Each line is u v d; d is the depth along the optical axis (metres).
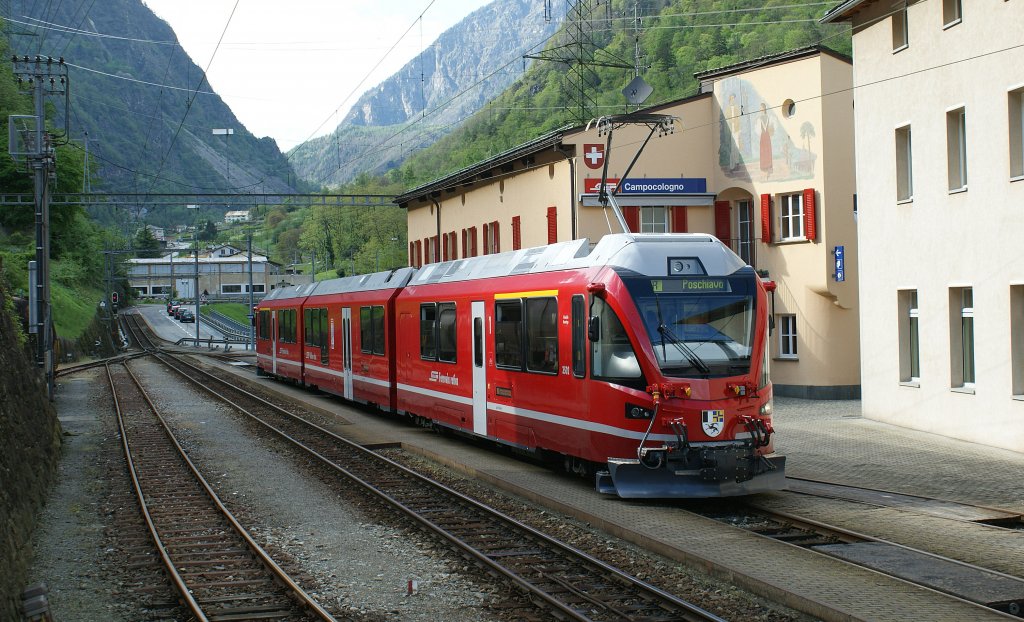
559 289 14.92
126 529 12.93
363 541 11.81
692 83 66.88
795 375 28.31
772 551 10.14
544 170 30.62
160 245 130.38
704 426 12.88
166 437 22.47
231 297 118.81
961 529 11.45
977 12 18.70
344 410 27.16
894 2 21.52
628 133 28.91
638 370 13.16
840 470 16.03
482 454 18.16
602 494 13.80
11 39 85.12
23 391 15.64
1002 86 18.02
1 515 9.77
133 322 110.31
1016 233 17.66
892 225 21.83
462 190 39.22
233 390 36.12
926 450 18.14
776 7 65.31
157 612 9.20
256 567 10.71
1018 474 15.38
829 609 8.00
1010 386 17.97
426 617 8.73
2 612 7.70
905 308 21.73
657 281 13.54
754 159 28.80
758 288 13.88
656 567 10.02
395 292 23.05
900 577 9.20
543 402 15.41
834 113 27.52
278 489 15.58
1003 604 8.34
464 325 18.59
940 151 20.00
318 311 30.81
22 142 28.81
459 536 11.79
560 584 9.47
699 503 13.37
